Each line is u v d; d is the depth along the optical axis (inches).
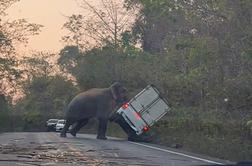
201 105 970.7
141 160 594.2
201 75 804.0
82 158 605.0
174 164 553.6
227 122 855.1
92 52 2037.4
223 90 781.3
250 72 729.6
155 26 1589.6
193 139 936.3
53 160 575.8
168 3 794.8
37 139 1037.8
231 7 708.0
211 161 607.2
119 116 1155.9
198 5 769.6
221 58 756.0
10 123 2487.7
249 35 701.3
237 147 745.6
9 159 579.2
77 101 1225.4
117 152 712.4
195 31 818.2
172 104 1154.0
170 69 1063.0
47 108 3348.9
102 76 2015.3
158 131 1202.0
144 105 1157.1
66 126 1235.9
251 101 784.9
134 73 1680.6
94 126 2021.4
